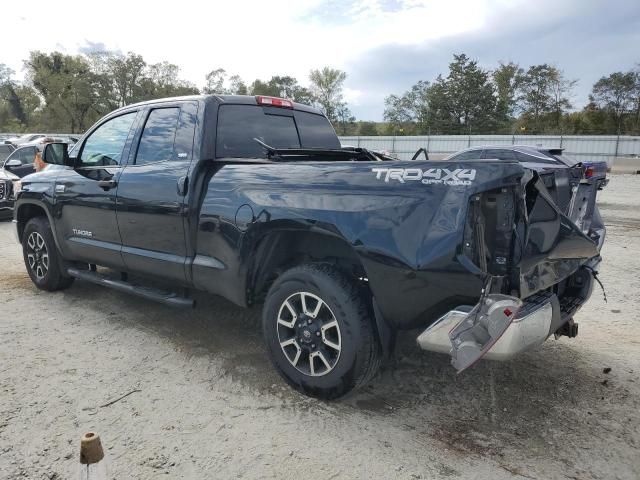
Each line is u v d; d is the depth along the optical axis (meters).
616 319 4.95
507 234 2.71
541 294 3.02
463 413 3.21
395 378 3.66
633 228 10.55
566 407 3.29
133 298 5.42
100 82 69.06
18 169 13.52
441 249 2.64
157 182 4.05
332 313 3.12
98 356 3.97
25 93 76.12
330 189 3.10
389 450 2.81
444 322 2.70
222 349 4.14
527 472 2.64
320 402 3.31
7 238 8.98
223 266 3.64
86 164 5.00
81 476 1.73
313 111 5.02
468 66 64.31
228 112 4.12
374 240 2.86
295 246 3.60
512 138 37.75
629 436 2.97
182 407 3.22
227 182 3.64
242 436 2.92
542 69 62.44
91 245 4.77
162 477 2.55
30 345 4.16
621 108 58.16
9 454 2.72
